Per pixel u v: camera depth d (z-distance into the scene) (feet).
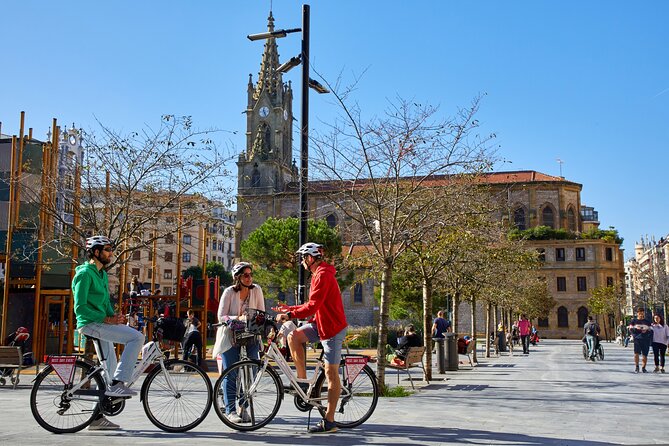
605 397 42.83
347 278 193.47
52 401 24.32
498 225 74.84
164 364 24.79
